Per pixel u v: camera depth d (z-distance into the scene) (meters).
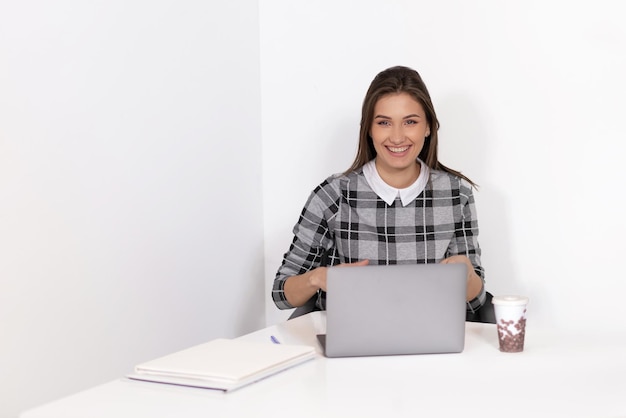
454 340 1.79
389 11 3.26
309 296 2.32
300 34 3.40
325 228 2.60
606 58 2.98
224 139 3.20
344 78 3.35
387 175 2.54
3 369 2.10
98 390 1.49
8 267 2.11
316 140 3.42
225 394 1.46
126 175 2.59
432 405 1.39
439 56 3.20
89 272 2.42
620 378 1.56
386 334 1.77
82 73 2.37
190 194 2.97
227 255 3.25
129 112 2.60
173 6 2.83
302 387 1.51
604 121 3.00
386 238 2.56
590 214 3.04
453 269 1.77
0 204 2.07
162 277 2.80
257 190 3.48
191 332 2.99
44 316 2.24
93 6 2.41
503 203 3.16
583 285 3.08
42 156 2.22
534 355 1.77
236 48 3.27
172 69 2.84
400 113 2.40
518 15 3.07
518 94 3.10
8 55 2.08
